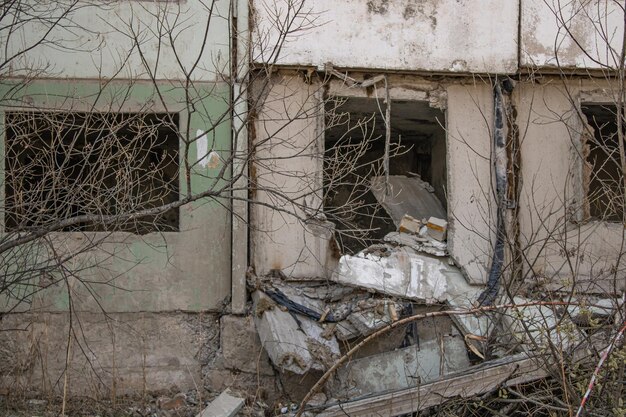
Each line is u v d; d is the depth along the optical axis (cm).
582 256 1056
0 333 1059
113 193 962
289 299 1070
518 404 949
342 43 1099
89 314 1078
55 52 1088
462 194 1121
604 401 880
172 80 1098
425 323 1080
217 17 1106
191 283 1096
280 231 1098
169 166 1254
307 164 1100
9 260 988
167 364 1084
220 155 1095
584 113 1231
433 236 1130
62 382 1059
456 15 1116
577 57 1127
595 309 1059
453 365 1052
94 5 1044
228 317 1088
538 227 1116
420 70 1110
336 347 1030
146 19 1098
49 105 1081
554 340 990
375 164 1388
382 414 959
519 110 1142
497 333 1028
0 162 1067
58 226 883
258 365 1034
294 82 1109
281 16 1086
